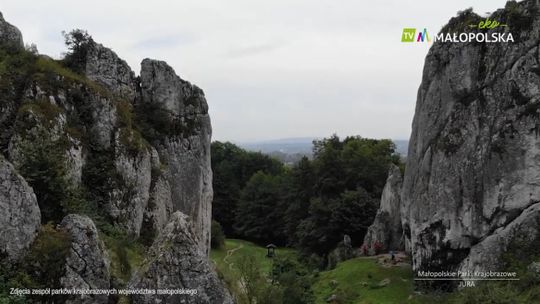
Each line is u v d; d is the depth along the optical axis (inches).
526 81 1764.3
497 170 1784.0
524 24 1801.2
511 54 1807.3
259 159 4712.1
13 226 845.2
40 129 1187.9
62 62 1643.7
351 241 2930.6
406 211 2187.5
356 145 3661.4
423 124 2058.3
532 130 1737.2
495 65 1841.8
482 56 1891.0
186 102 1873.8
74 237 894.4
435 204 1920.5
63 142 1230.3
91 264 890.1
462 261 1851.6
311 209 3061.0
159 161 1633.9
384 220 2632.9
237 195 4357.8
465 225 1833.2
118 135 1421.0
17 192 859.4
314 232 2989.7
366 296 1989.4
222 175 4367.6
